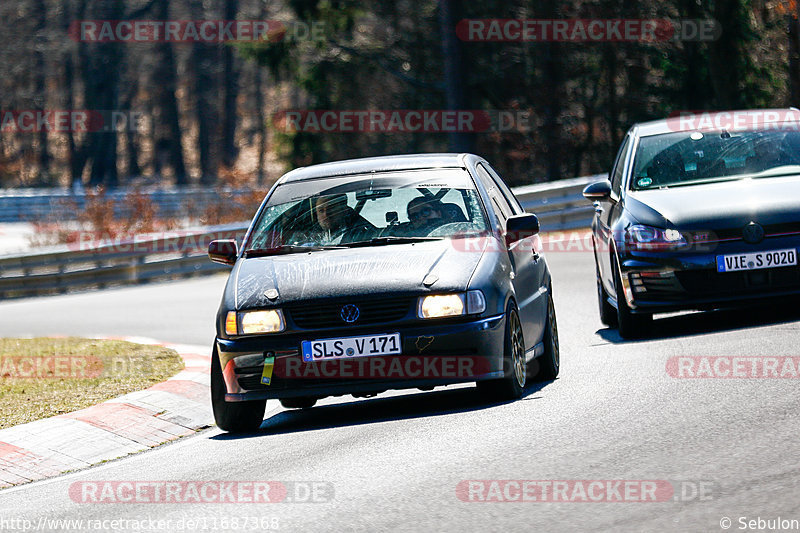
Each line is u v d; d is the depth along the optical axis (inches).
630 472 809.5
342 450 1002.7
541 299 1336.1
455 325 1132.5
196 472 1003.3
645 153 1622.8
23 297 3782.0
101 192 5561.0
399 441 1010.1
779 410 961.5
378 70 5738.2
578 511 727.1
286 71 5679.1
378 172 1330.0
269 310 1159.6
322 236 1255.5
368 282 1154.0
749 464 799.7
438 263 1173.7
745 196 1466.5
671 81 5713.6
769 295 1429.6
